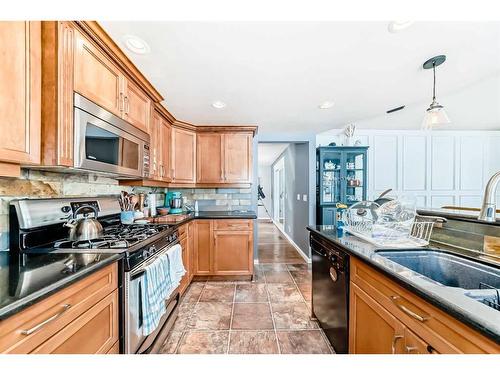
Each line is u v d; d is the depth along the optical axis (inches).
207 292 105.0
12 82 35.6
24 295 28.3
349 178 156.3
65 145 43.1
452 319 27.7
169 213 119.9
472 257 47.2
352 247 55.3
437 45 57.1
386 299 41.6
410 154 170.6
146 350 56.7
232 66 66.2
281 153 252.2
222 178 129.6
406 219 62.6
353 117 116.1
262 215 360.2
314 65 66.1
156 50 57.9
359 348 51.4
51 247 51.3
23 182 51.1
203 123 125.1
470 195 173.5
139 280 53.4
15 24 36.0
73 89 44.8
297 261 151.3
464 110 123.9
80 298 37.5
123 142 63.1
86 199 68.4
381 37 53.6
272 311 88.0
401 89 83.9
